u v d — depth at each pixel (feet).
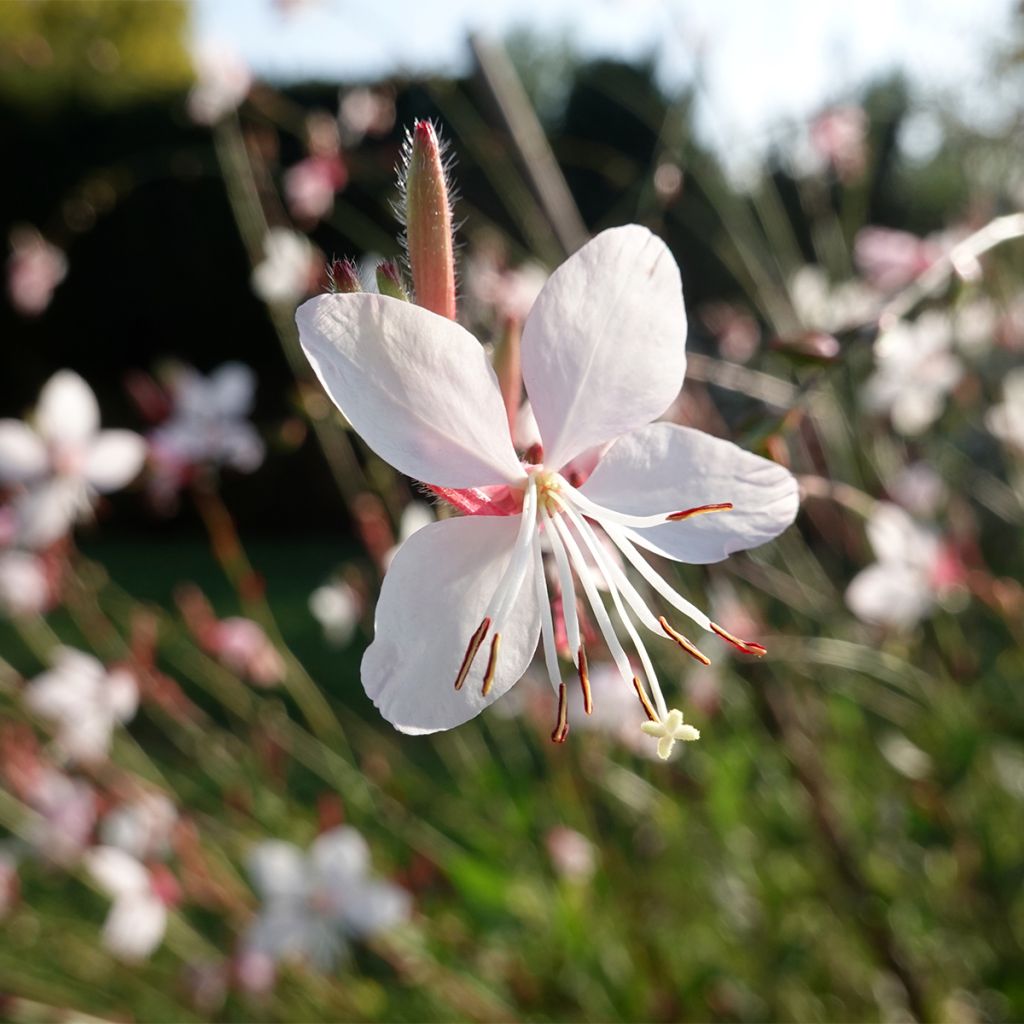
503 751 0.75
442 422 0.22
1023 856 0.58
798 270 0.74
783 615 0.78
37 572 0.63
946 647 0.65
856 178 0.78
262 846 0.56
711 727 0.66
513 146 0.52
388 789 0.63
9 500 0.65
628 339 0.23
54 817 0.58
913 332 0.60
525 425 0.28
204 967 0.59
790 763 0.54
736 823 0.61
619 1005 0.57
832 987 0.60
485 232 0.71
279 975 0.62
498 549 0.23
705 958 0.61
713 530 0.24
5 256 2.16
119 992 0.69
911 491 0.62
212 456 0.62
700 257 1.04
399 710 0.22
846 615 0.66
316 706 0.67
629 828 0.68
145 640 0.62
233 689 0.67
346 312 0.21
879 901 0.53
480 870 0.58
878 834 0.61
